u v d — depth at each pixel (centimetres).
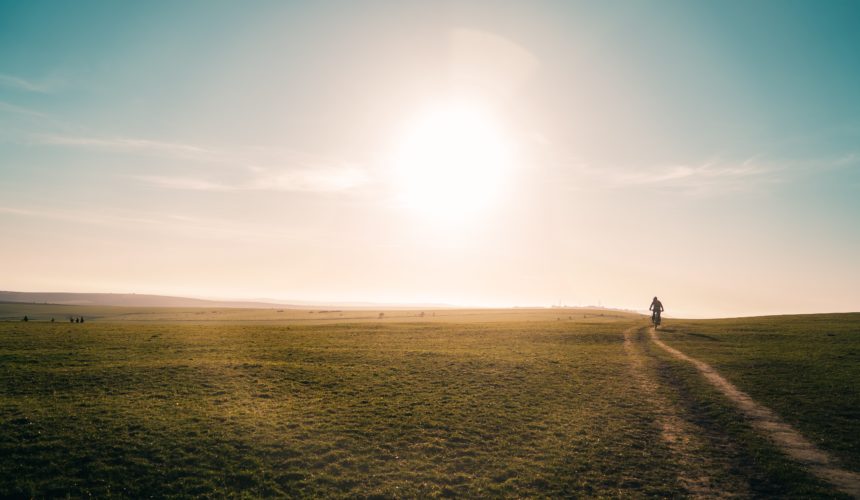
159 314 17988
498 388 3609
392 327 8044
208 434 2611
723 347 5059
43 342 5172
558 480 2145
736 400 3080
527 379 3866
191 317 15412
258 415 2944
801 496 1881
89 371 3822
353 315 16775
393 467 2305
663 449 2422
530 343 5853
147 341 5588
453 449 2503
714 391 3306
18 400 3064
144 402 3114
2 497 1978
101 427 2656
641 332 6800
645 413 2973
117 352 4725
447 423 2861
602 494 2008
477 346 5588
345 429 2756
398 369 4222
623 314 16962
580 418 2920
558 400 3291
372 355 4872
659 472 2173
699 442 2475
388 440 2614
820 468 2106
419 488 2109
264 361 4500
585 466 2273
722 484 2031
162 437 2553
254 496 2034
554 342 5944
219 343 5600
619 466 2256
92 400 3122
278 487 2106
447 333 6994
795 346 4838
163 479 2159
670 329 7056
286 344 5653
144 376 3738
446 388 3612
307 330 7481
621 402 3216
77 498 1991
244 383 3675
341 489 2105
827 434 2464
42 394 3216
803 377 3497
